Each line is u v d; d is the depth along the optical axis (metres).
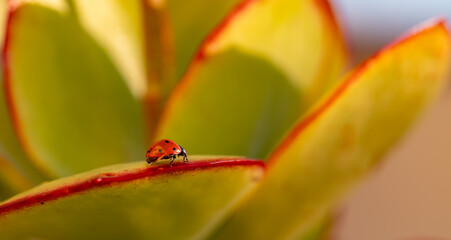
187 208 0.22
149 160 0.21
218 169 0.21
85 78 0.26
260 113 0.25
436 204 0.68
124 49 0.26
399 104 0.24
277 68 0.25
